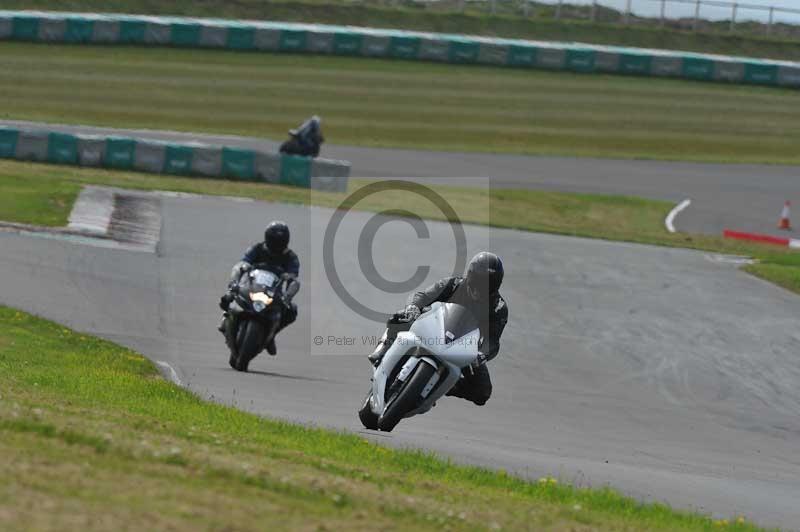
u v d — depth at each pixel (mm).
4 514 16016
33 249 77250
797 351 68812
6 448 20859
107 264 75375
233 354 50719
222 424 31422
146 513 17375
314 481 22516
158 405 34312
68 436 22797
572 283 83562
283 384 47844
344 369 54969
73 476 19203
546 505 25375
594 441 42375
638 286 84625
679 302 80188
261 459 25203
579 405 50656
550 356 61906
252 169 127125
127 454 21969
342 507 20734
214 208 102938
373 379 33125
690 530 24859
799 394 58750
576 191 139500
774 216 136750
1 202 93375
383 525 19625
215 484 20656
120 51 192000
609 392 54656
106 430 25188
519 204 127750
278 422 33750
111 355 49594
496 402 49219
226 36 198875
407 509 21469
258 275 51312
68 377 39156
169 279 73125
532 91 195125
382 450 30719
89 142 125062
